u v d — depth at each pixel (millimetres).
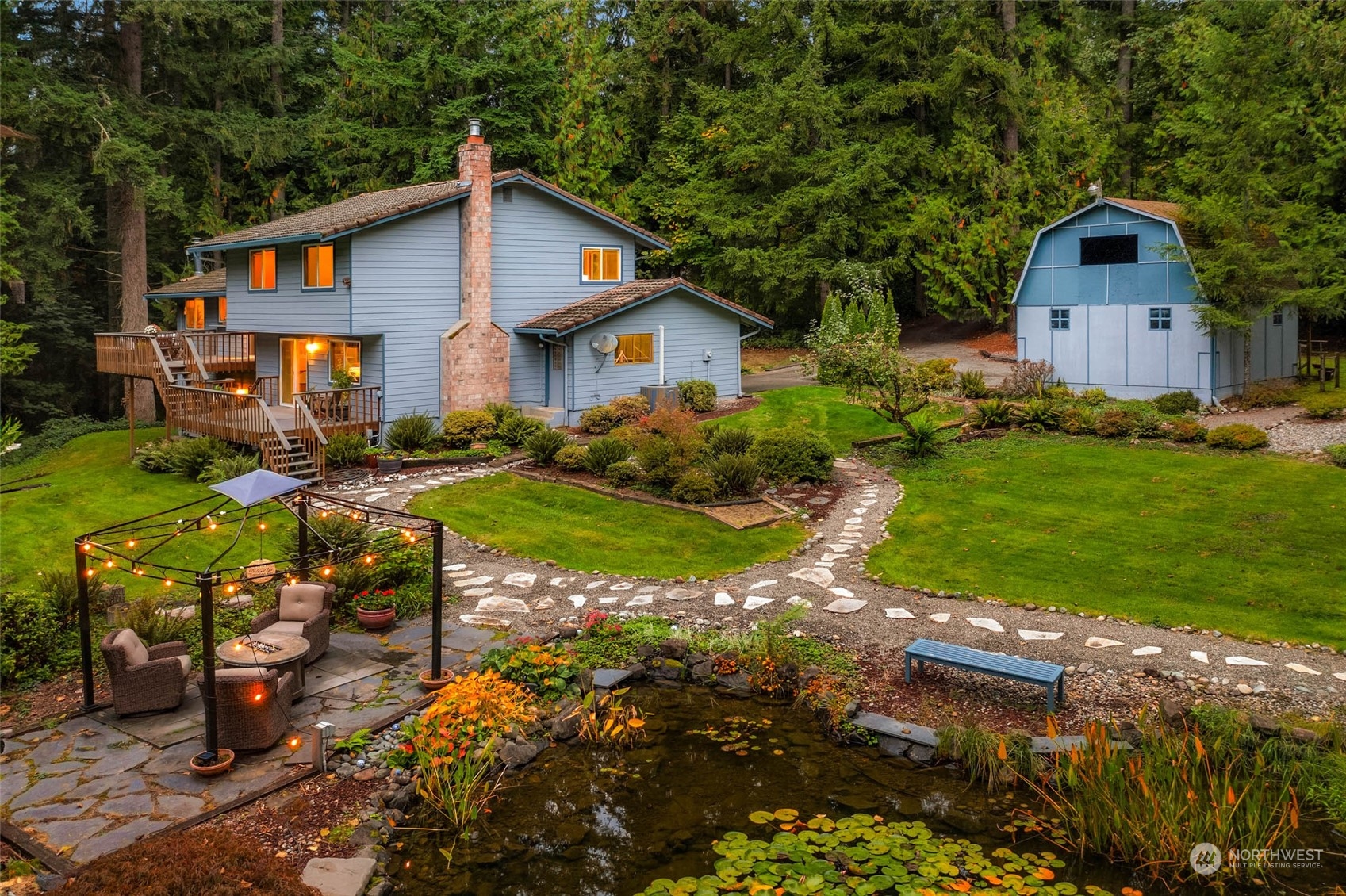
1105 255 26766
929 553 15953
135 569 9844
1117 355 26703
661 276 48000
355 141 41094
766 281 39812
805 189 39688
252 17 37250
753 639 12438
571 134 41219
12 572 15633
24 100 32031
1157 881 7820
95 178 38594
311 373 28562
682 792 9367
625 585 15133
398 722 10375
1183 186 30375
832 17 40969
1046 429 23594
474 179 26344
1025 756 9367
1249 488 17750
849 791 9320
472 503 19688
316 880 7516
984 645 12203
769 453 20609
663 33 45531
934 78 40250
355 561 14273
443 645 12633
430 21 39938
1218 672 11133
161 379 26312
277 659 10203
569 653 12219
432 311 26484
